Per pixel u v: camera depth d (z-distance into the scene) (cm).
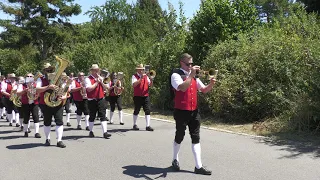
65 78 764
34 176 554
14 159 664
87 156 673
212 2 1247
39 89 741
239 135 827
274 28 1116
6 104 1180
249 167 569
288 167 564
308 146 692
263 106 935
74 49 2686
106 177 538
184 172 554
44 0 3622
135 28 3142
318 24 1046
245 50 1032
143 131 945
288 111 845
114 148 737
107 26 3228
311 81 789
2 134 970
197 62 1248
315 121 790
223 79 1029
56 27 3669
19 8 3759
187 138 818
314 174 526
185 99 545
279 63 918
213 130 906
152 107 1452
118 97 1108
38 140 859
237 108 984
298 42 938
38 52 4078
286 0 2567
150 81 974
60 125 772
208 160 617
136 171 565
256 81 966
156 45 1460
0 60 4006
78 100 1034
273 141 746
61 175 555
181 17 1424
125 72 1630
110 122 1124
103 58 1972
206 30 1219
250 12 1271
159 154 675
